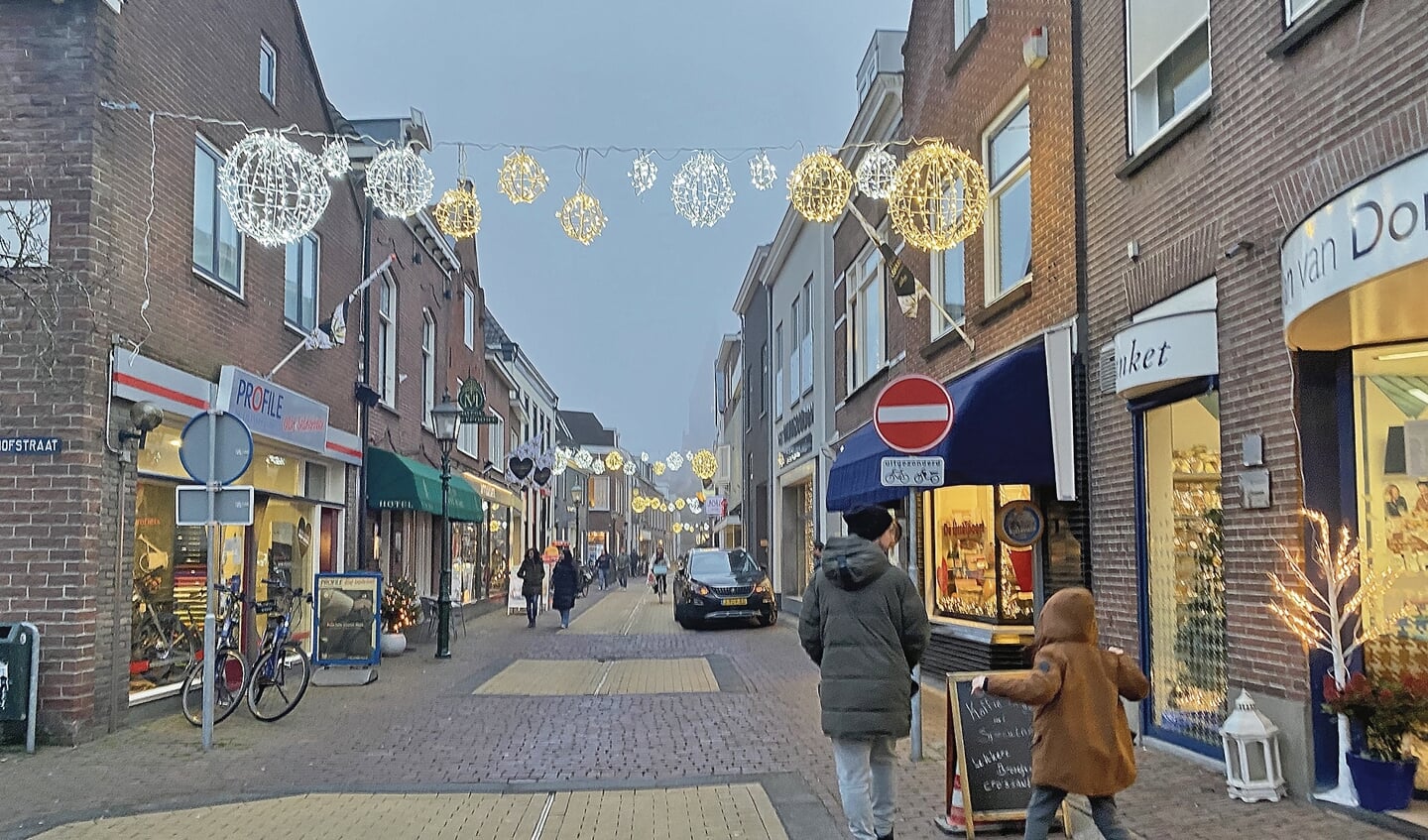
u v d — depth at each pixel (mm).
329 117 15664
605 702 11625
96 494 9336
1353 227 5125
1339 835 5719
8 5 9445
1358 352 6426
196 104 11328
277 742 9367
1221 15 7406
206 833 6391
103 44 9555
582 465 47062
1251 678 6988
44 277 9188
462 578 24703
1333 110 6227
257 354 12914
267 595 13570
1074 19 9820
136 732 9711
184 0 11070
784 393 28250
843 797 5477
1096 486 9273
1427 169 4641
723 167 9742
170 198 10711
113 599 9609
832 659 5555
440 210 10344
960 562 13133
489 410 30500
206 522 8781
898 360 15938
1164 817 6223
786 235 26500
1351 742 6176
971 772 6176
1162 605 8312
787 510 28734
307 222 10297
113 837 6301
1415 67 5574
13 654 8852
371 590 13508
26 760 8531
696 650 17500
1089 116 9547
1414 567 6410
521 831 6438
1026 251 11281
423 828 6504
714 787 7531
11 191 9289
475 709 11188
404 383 20344
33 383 9172
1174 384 7820
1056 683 4992
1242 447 7074
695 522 84812
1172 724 8133
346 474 16781
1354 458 6422
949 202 12094
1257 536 6930
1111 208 9102
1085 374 9602
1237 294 7164
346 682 13109
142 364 10000
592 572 48656
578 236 9859
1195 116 7609
